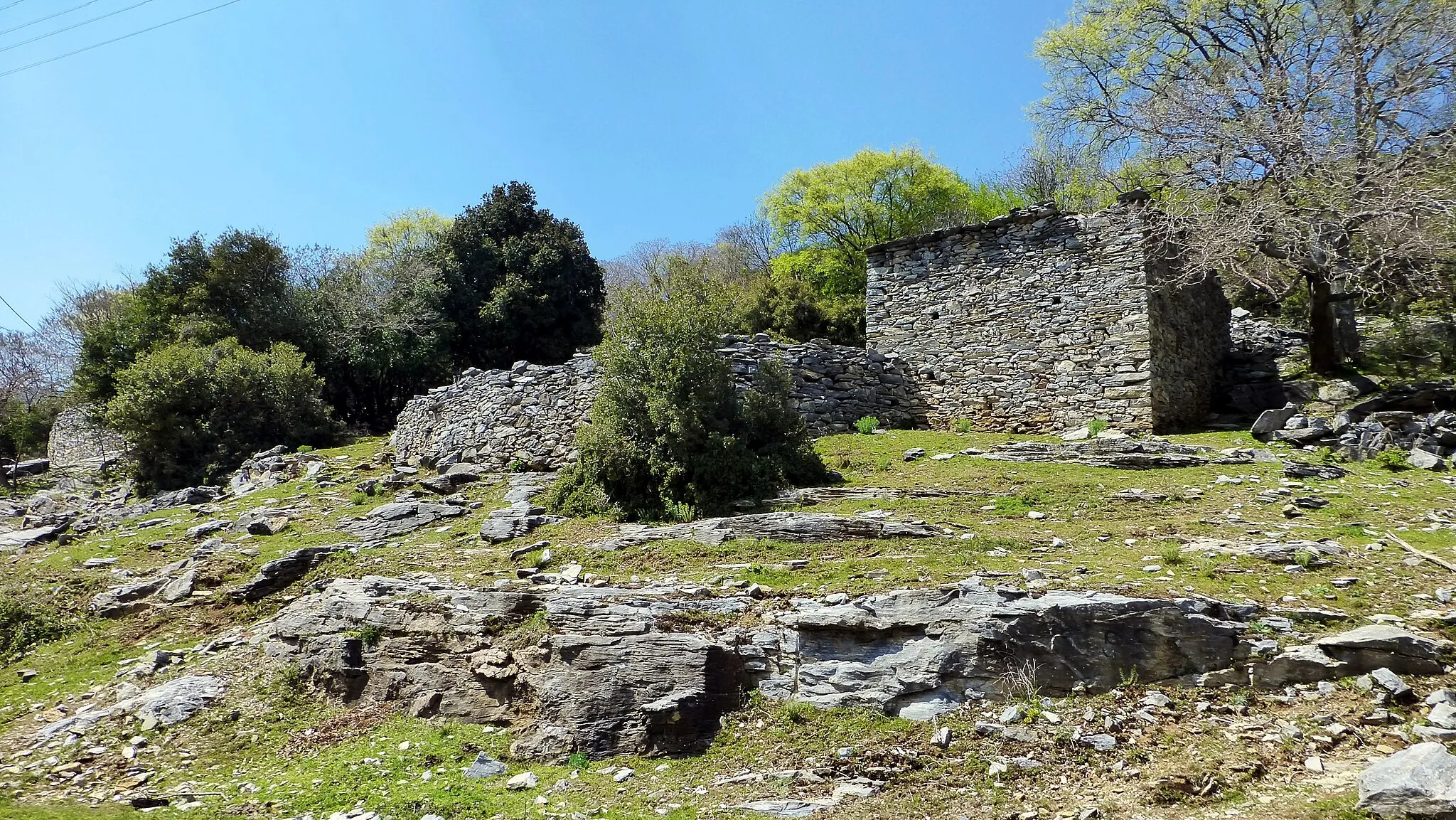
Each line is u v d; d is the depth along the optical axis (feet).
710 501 38.34
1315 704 20.84
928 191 115.65
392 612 29.37
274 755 25.05
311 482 57.06
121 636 35.27
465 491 49.49
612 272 196.65
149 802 22.06
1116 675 22.26
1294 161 52.44
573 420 51.39
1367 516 31.91
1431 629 22.43
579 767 22.03
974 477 40.96
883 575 27.78
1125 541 30.81
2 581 41.09
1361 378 55.21
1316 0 62.90
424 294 104.37
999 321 59.98
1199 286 62.49
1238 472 39.34
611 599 26.86
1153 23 78.95
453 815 19.92
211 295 92.38
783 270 121.08
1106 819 17.85
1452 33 52.70
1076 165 92.94
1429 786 16.42
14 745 26.53
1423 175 51.55
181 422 69.56
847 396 57.47
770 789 19.98
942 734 20.94
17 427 111.86
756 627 24.79
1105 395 53.72
